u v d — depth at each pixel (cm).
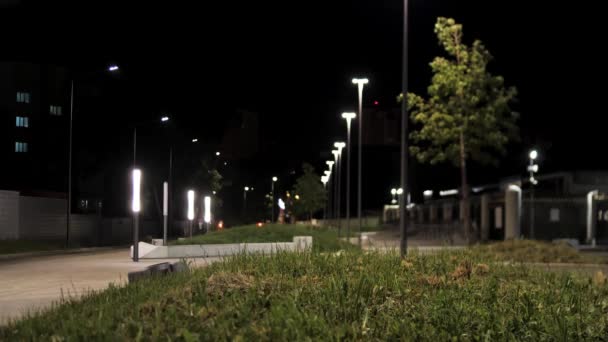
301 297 792
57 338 630
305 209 10256
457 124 3641
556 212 4256
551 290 923
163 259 3008
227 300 771
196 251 3167
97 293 1093
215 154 7981
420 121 3681
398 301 801
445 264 1237
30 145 8006
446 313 722
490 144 3638
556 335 637
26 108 7994
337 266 1124
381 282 909
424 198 9125
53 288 1623
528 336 640
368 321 685
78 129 7031
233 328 638
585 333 661
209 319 679
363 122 5631
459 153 3712
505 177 6731
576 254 2464
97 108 6988
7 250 3584
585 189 5431
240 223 11862
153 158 7044
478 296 856
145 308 746
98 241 5672
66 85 8194
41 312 923
